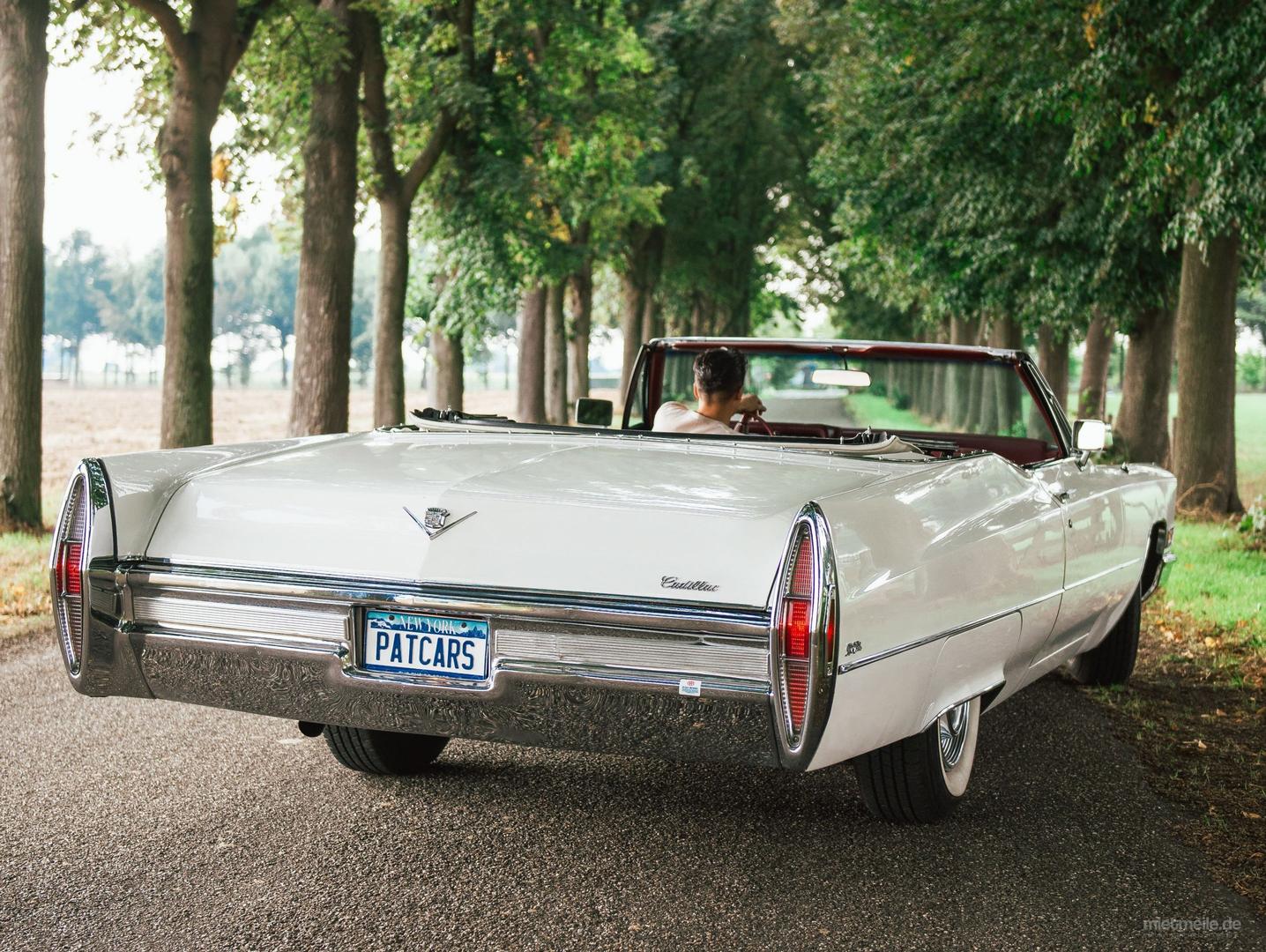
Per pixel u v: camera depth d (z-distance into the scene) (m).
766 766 2.98
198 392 11.73
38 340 11.01
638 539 3.08
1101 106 12.79
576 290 37.12
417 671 3.19
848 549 2.96
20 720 5.00
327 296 14.48
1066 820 3.90
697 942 2.95
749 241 42.06
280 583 3.26
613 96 23.36
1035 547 4.02
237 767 4.38
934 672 3.35
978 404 5.22
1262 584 9.02
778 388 5.45
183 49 11.85
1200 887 3.34
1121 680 5.94
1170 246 12.35
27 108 10.76
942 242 20.86
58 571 3.44
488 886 3.29
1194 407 14.27
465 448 3.94
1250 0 11.16
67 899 3.17
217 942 2.92
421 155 19.02
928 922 3.08
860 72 21.25
